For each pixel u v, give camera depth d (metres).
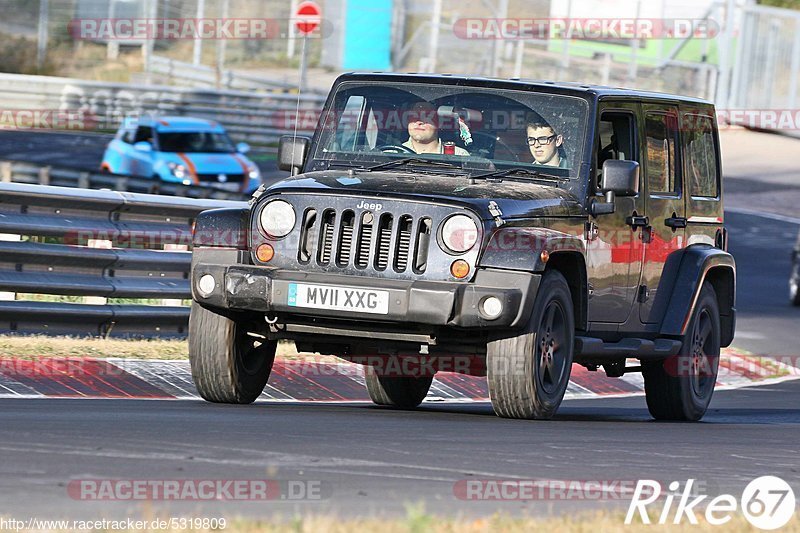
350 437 21.97
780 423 33.56
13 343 33.47
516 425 25.50
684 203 32.88
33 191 35.94
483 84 29.44
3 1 128.25
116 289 37.31
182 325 38.78
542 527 14.99
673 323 32.03
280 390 32.72
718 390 43.59
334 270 26.36
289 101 125.25
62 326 36.19
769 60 133.00
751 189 121.19
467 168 28.83
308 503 16.08
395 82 29.75
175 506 15.53
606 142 30.14
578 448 22.31
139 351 34.56
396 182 27.19
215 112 124.38
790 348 54.44
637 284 30.83
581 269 28.02
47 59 126.81
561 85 29.88
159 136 87.94
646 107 31.52
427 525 14.62
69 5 127.44
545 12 124.94
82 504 15.37
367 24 127.12
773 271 85.50
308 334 27.53
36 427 21.22
